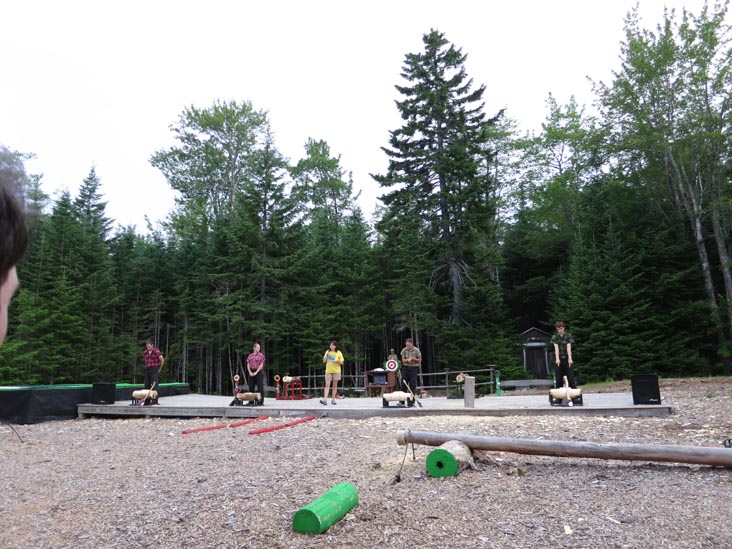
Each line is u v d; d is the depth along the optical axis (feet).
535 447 18.35
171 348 109.70
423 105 97.19
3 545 12.92
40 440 33.14
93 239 107.45
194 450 26.40
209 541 12.50
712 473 16.56
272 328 92.48
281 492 16.62
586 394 50.90
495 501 14.46
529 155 117.91
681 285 85.30
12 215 2.13
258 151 127.85
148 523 14.14
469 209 92.22
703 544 10.96
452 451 17.63
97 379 97.35
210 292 106.01
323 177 147.74
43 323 86.02
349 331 97.60
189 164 129.59
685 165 93.66
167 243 126.93
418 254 92.12
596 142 98.89
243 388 64.64
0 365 82.89
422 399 53.83
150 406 43.45
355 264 101.50
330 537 12.26
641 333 81.15
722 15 83.20
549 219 115.55
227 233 97.96
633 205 100.94
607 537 11.50
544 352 102.01
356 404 44.88
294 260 96.63
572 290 90.38
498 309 90.84
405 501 14.78
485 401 47.37
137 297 113.80
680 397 43.83
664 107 88.84
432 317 89.76
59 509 16.11
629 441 23.49
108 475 21.03
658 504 13.62
